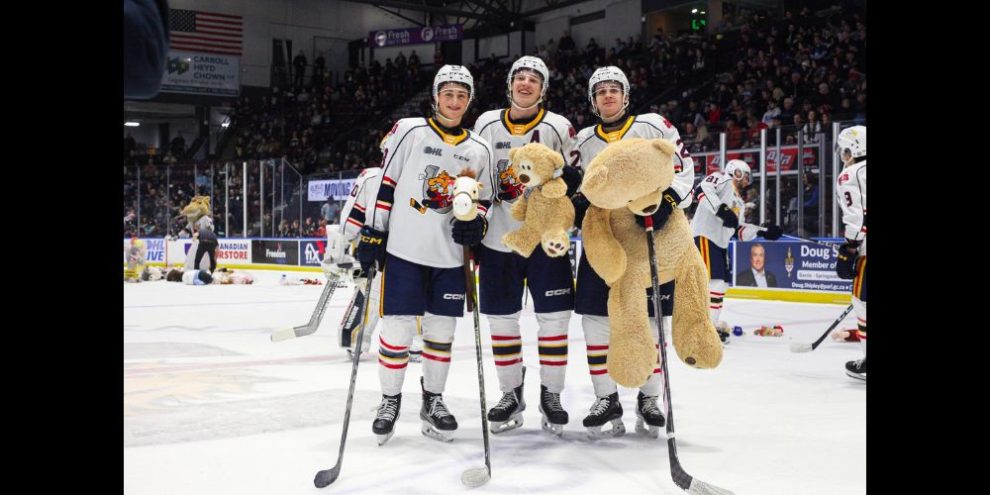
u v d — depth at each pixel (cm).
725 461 283
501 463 280
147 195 2062
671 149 279
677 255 302
